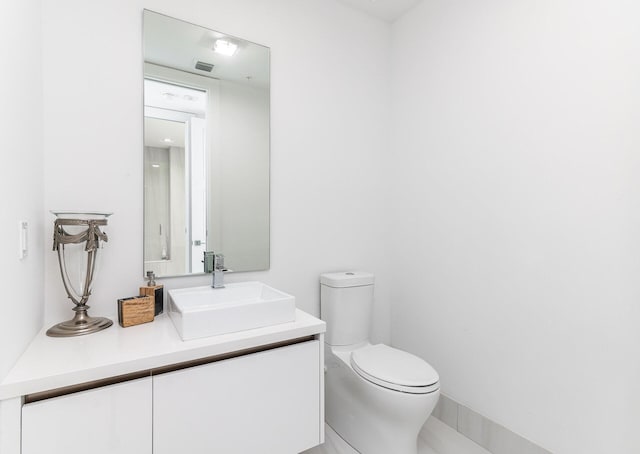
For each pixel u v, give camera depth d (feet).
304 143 6.62
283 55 6.35
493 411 5.67
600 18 4.37
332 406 6.32
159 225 5.23
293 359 4.43
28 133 3.74
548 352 4.95
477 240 5.95
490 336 5.74
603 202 4.37
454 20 6.34
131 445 3.43
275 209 6.32
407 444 5.08
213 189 5.71
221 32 5.73
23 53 3.58
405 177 7.44
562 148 4.77
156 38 5.18
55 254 4.48
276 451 4.32
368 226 7.52
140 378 3.52
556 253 4.85
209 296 5.24
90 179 4.69
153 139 5.17
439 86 6.65
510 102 5.42
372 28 7.53
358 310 6.50
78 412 3.18
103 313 4.81
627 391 4.17
